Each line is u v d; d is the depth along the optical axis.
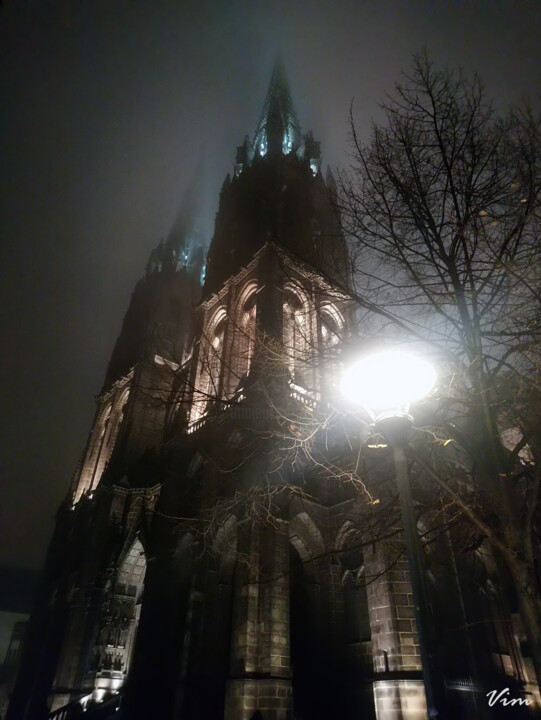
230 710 22.05
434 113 11.90
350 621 27.75
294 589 31.16
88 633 39.16
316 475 28.34
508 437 23.45
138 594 42.56
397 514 19.31
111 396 62.31
